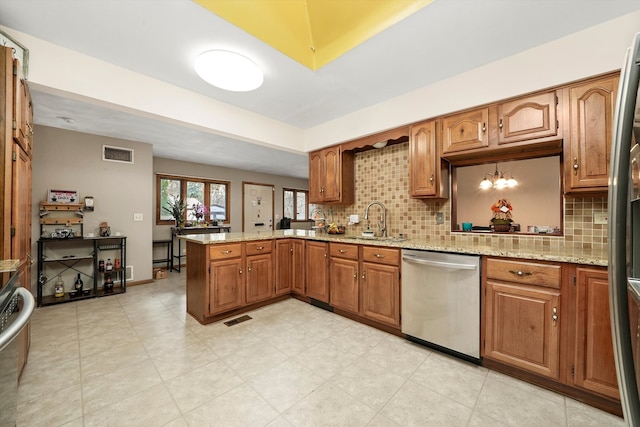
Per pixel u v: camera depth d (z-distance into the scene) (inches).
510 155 92.2
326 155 138.1
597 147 67.6
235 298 110.7
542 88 75.4
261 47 76.1
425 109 99.0
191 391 63.8
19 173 69.6
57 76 75.7
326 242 116.1
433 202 109.0
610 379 56.4
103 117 124.2
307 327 100.5
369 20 71.4
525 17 64.7
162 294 144.0
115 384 66.3
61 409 57.7
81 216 144.2
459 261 77.7
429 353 81.9
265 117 129.3
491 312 72.6
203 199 240.1
